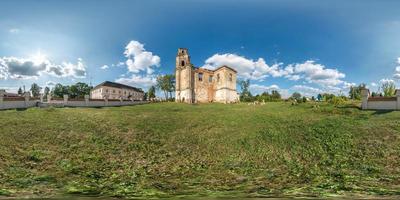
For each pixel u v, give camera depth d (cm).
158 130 2423
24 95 3512
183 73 6762
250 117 2906
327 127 2295
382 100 2903
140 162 1678
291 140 2033
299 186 1215
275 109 3556
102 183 1280
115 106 4650
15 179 1305
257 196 1077
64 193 1120
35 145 1912
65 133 2236
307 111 3164
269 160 1689
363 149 1791
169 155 1828
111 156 1789
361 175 1377
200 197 1069
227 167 1574
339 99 3684
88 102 4297
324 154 1755
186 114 3222
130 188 1198
